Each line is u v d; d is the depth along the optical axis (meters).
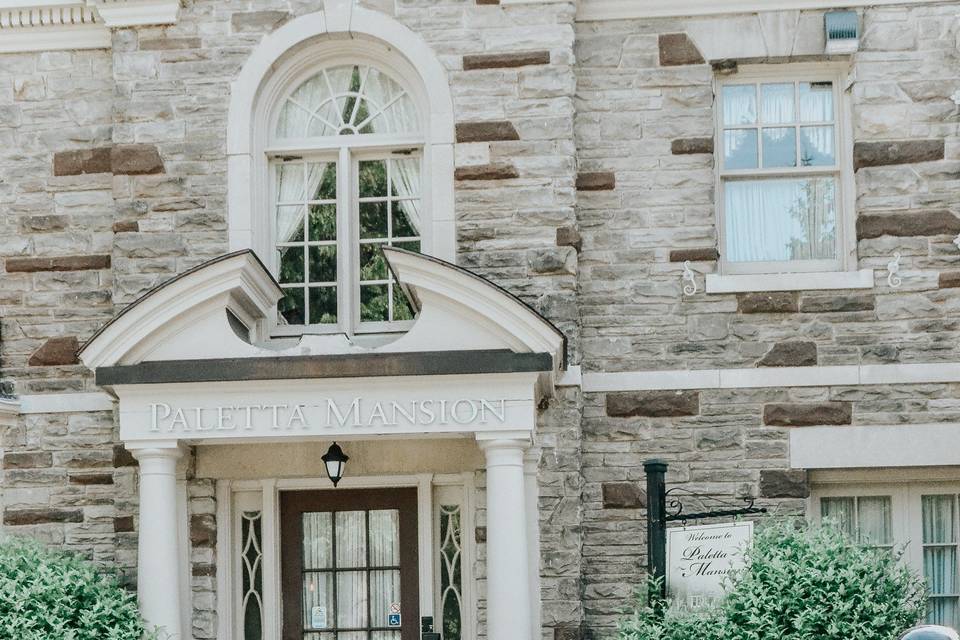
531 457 12.84
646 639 11.87
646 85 13.70
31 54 14.15
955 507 13.60
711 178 13.60
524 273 13.12
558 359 12.32
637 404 13.42
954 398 13.30
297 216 13.80
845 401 13.35
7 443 13.76
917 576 13.27
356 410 12.05
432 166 13.29
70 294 13.90
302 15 13.51
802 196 13.92
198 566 13.16
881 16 13.64
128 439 12.16
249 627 13.41
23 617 11.77
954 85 13.55
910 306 13.39
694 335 13.46
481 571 12.98
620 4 13.69
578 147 13.67
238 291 12.23
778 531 12.49
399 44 13.41
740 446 13.34
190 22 13.55
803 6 13.65
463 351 11.93
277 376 12.01
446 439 13.16
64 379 13.82
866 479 13.55
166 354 12.16
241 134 13.44
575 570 12.82
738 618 11.77
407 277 12.03
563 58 13.27
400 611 13.47
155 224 13.42
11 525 13.67
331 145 13.70
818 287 13.42
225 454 13.24
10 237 13.98
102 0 13.49
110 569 13.24
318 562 13.59
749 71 13.94
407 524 13.54
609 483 13.37
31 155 14.05
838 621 11.69
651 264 13.55
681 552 12.10
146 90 13.52
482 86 13.30
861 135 13.58
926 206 13.48
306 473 13.23
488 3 13.37
